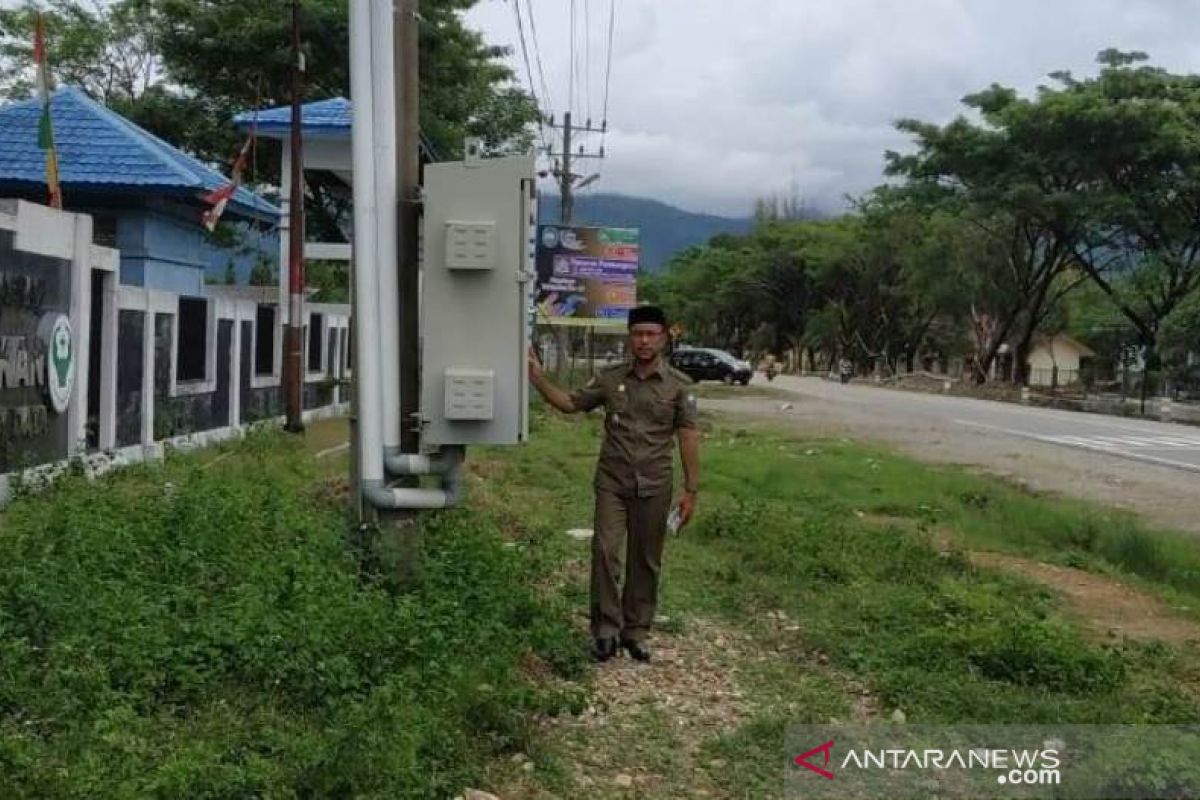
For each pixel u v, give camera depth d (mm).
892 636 6980
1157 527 13484
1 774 3799
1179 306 41844
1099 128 40375
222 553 6715
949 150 44656
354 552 6762
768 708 5684
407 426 6789
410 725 4473
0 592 5598
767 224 84688
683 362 56688
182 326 15367
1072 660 6363
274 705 4762
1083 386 54500
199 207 19328
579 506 12234
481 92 33906
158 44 28766
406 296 6773
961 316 59688
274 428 17297
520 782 4594
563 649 6129
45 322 10898
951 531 12172
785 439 22828
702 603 7816
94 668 4691
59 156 17297
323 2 27422
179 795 3852
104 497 8539
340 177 25078
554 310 35188
